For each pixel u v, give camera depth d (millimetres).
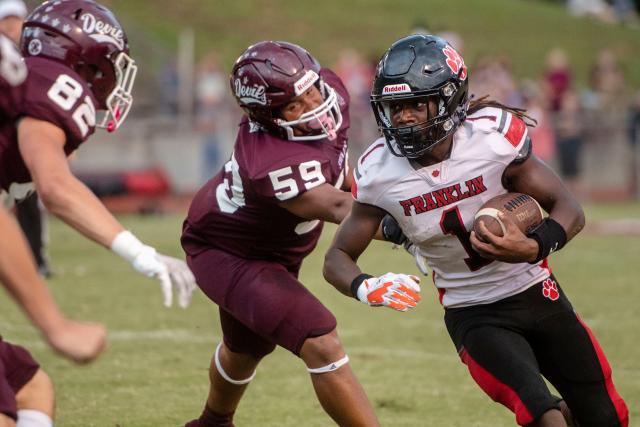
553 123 53500
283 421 16281
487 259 13062
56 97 10633
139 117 55469
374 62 54281
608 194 55000
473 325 13078
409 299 12312
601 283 28734
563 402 13875
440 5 96000
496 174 12766
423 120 12516
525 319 13070
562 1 117750
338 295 27297
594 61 88188
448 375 19188
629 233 40344
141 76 62781
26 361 11023
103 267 31250
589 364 13109
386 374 19219
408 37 13023
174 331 22625
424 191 12758
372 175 12891
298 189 13461
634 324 23328
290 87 13594
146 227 42188
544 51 88125
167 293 10039
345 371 13172
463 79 12664
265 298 13547
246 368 14984
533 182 12844
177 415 16484
